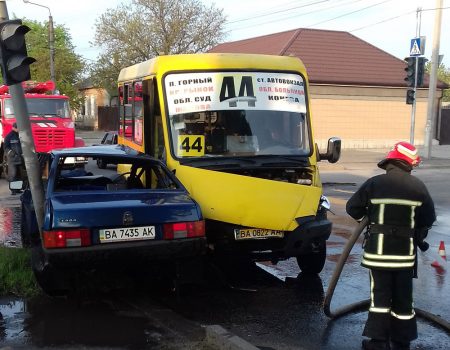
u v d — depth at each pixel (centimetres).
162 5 3853
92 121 5381
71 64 4506
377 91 2884
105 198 548
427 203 436
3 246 732
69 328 492
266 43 3238
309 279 662
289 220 588
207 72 674
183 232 533
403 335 444
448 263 735
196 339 470
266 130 682
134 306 552
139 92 773
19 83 588
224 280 644
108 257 506
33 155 597
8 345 452
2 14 604
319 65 2873
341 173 1891
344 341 473
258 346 462
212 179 605
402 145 443
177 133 654
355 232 483
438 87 3067
